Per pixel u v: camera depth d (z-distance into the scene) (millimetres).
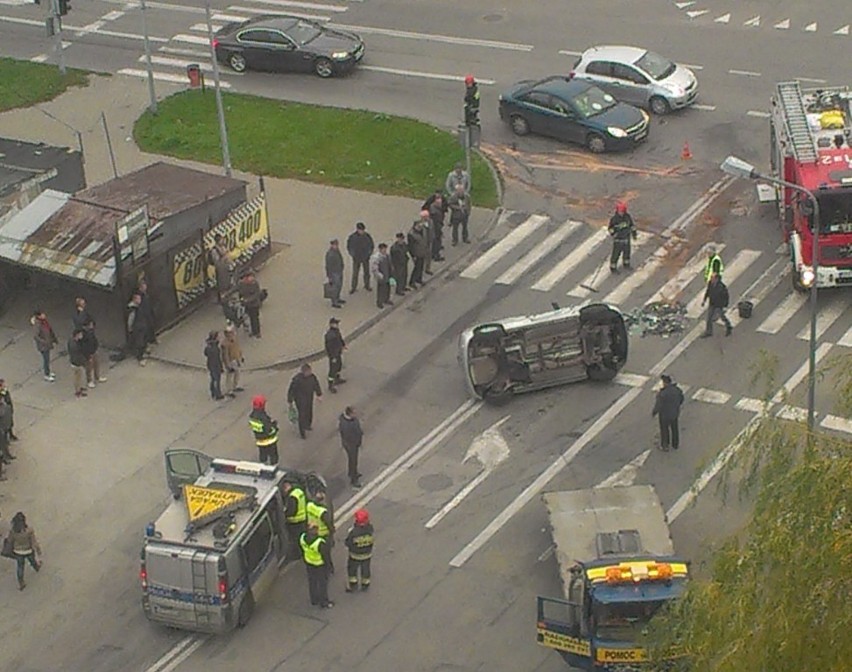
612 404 31531
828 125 35594
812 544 16469
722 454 22688
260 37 50000
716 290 32969
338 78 49562
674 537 27062
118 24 55594
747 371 32312
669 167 42031
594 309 31938
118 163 44844
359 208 41062
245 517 25766
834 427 29500
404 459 30266
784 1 52250
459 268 37781
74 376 33500
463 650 24922
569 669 24250
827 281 34156
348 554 26625
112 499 29719
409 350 34281
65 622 26438
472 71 49062
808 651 16078
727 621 17109
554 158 43125
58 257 35156
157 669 25109
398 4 55125
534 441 30516
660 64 45406
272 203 41688
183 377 33844
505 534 27734
